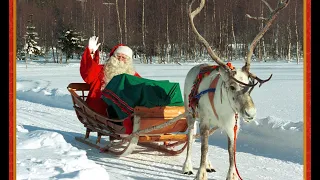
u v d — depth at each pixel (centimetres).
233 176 558
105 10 5162
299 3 4831
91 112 761
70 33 5109
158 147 768
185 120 687
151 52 4803
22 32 5584
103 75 827
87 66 828
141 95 684
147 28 4878
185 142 747
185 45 4878
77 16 5828
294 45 5500
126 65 845
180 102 708
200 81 595
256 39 526
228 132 550
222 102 531
